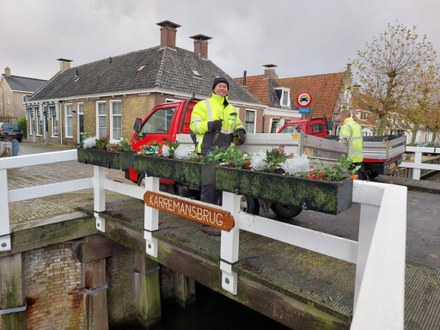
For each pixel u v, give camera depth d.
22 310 3.85
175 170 2.77
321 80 23.97
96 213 4.15
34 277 4.02
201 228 3.38
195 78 14.96
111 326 4.68
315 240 2.04
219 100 3.50
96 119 16.14
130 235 3.73
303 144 3.42
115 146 3.76
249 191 2.18
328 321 2.05
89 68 19.58
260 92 20.30
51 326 4.17
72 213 4.33
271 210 4.86
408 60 12.78
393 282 1.15
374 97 13.32
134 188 3.57
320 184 1.77
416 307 2.09
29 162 3.79
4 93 40.19
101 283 4.41
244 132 3.71
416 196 6.64
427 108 14.34
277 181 2.00
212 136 3.41
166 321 5.16
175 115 4.91
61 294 4.23
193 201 2.73
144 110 13.61
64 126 18.95
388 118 14.62
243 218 2.44
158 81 13.23
